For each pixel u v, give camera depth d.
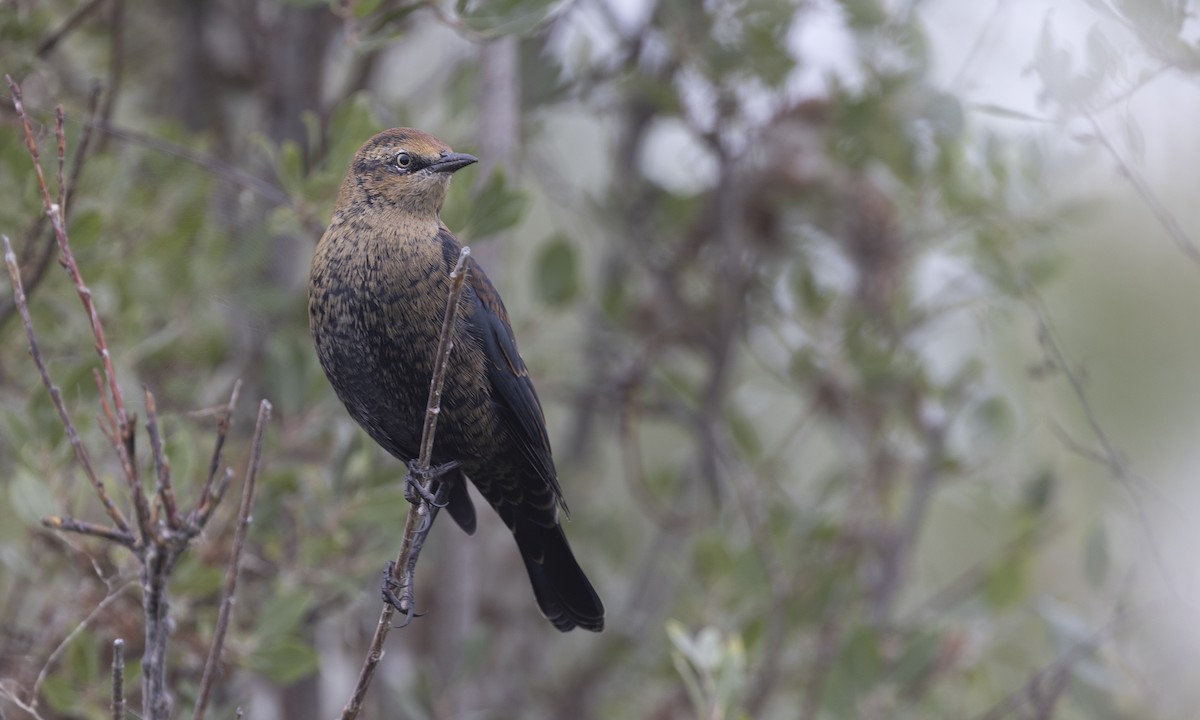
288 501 10.02
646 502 13.06
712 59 12.73
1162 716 10.34
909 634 11.52
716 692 8.55
